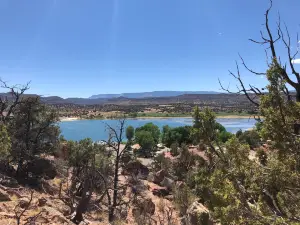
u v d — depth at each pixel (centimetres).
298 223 445
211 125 588
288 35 596
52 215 1377
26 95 3144
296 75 543
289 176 479
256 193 525
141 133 6316
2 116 3050
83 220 1759
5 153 2086
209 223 1245
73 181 2619
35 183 2678
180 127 7362
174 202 2575
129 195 2884
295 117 489
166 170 3972
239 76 599
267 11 619
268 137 493
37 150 3136
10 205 1435
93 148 3078
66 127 15775
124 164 3962
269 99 491
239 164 520
